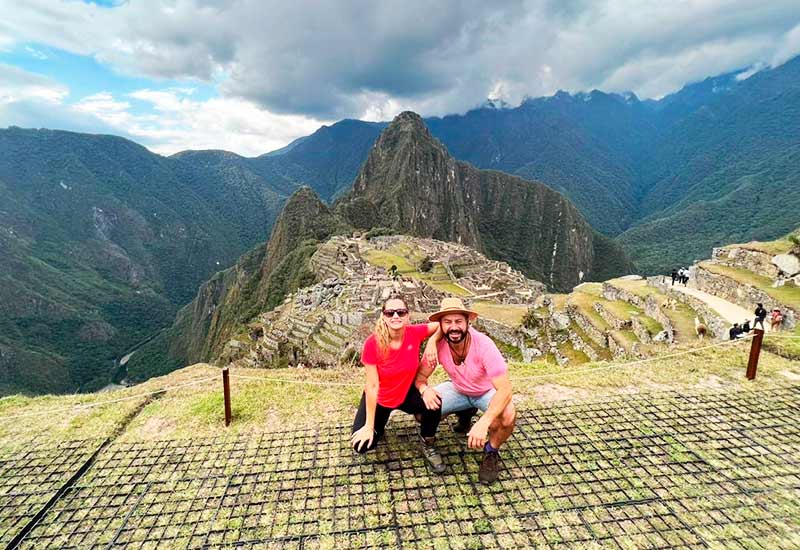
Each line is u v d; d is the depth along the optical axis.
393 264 66.31
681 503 3.59
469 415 4.40
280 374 6.80
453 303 3.67
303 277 74.25
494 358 3.67
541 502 3.61
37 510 3.76
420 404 3.92
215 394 5.95
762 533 3.26
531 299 43.50
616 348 18.81
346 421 5.09
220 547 3.27
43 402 6.07
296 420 5.16
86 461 4.45
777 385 5.71
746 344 7.13
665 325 17.73
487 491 3.76
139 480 4.16
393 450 4.41
